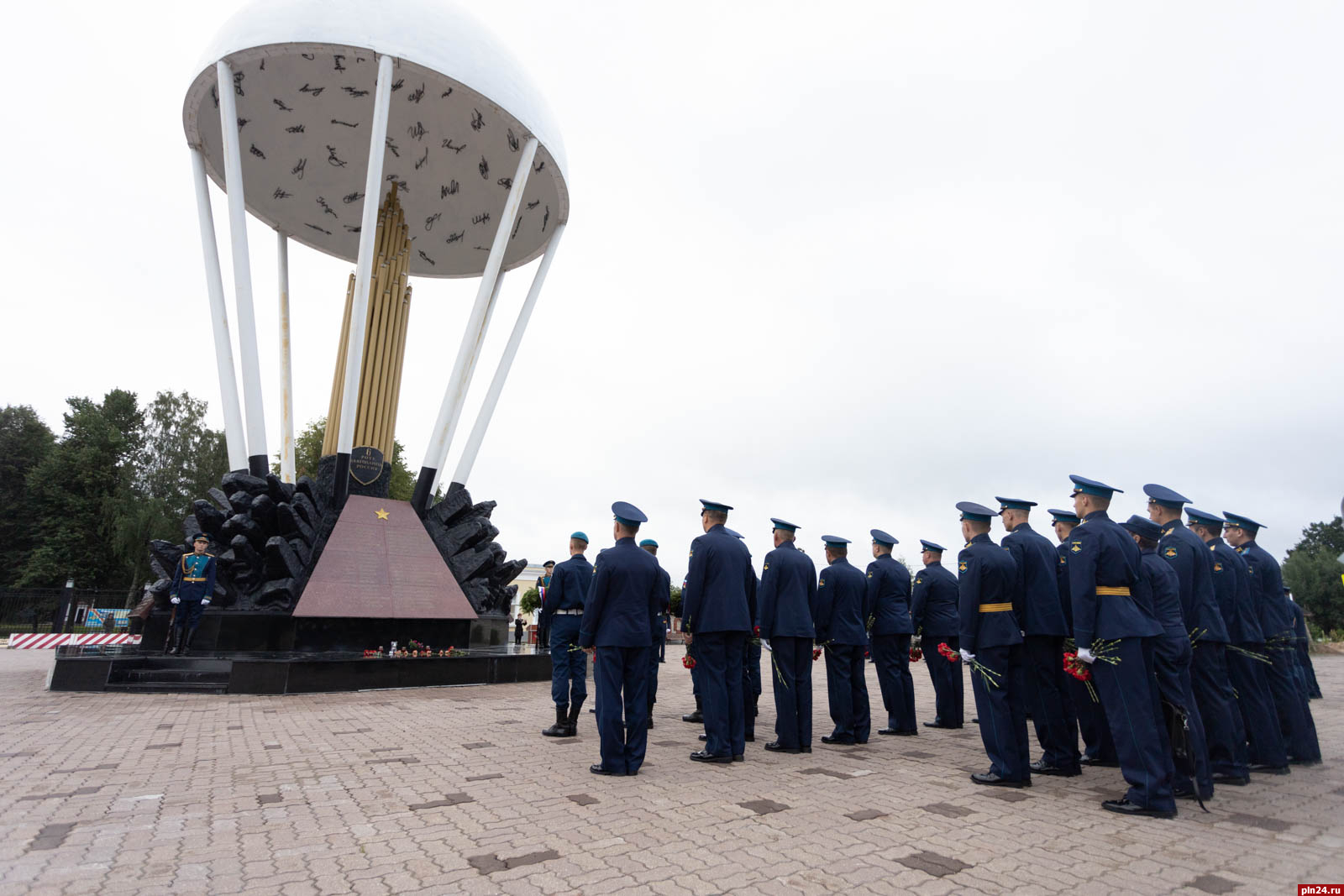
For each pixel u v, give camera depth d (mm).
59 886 3100
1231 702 5695
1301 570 37781
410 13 14516
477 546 14750
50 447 38812
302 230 20375
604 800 4621
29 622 25000
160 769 5293
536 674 12156
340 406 14492
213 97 15297
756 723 8812
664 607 7168
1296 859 3660
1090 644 4836
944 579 8625
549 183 18688
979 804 4703
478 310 15586
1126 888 3258
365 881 3219
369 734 6898
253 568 12078
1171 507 6219
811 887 3219
